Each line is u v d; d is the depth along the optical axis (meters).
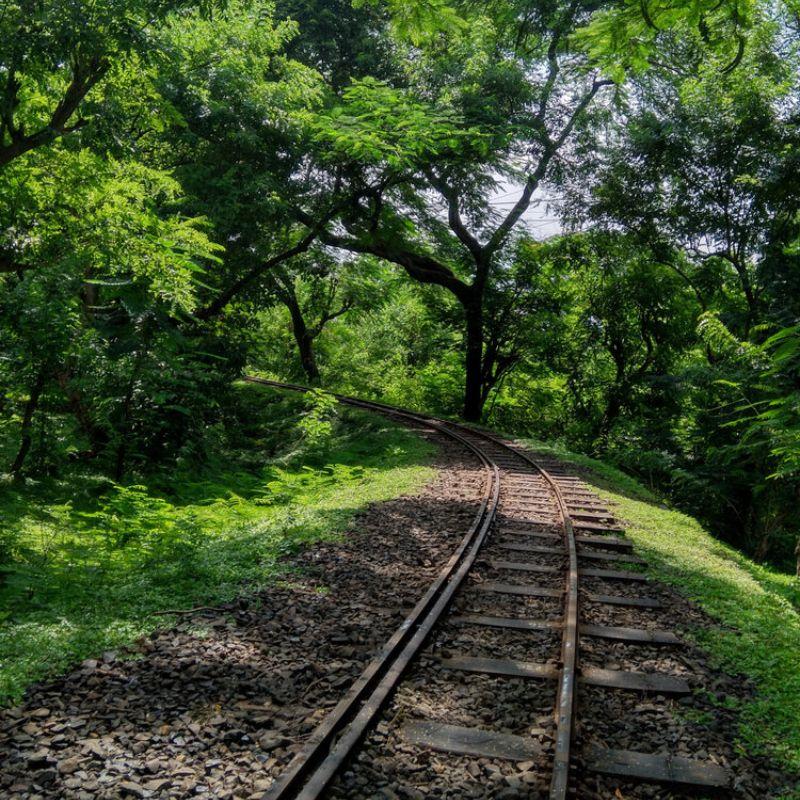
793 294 19.73
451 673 5.71
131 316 14.59
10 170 12.26
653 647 6.49
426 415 29.92
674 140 22.56
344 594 7.50
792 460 11.47
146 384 15.03
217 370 20.89
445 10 5.83
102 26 10.13
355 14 26.52
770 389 14.70
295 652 5.94
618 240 27.09
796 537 21.23
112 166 13.58
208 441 18.08
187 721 4.74
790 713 5.21
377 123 19.88
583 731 4.87
